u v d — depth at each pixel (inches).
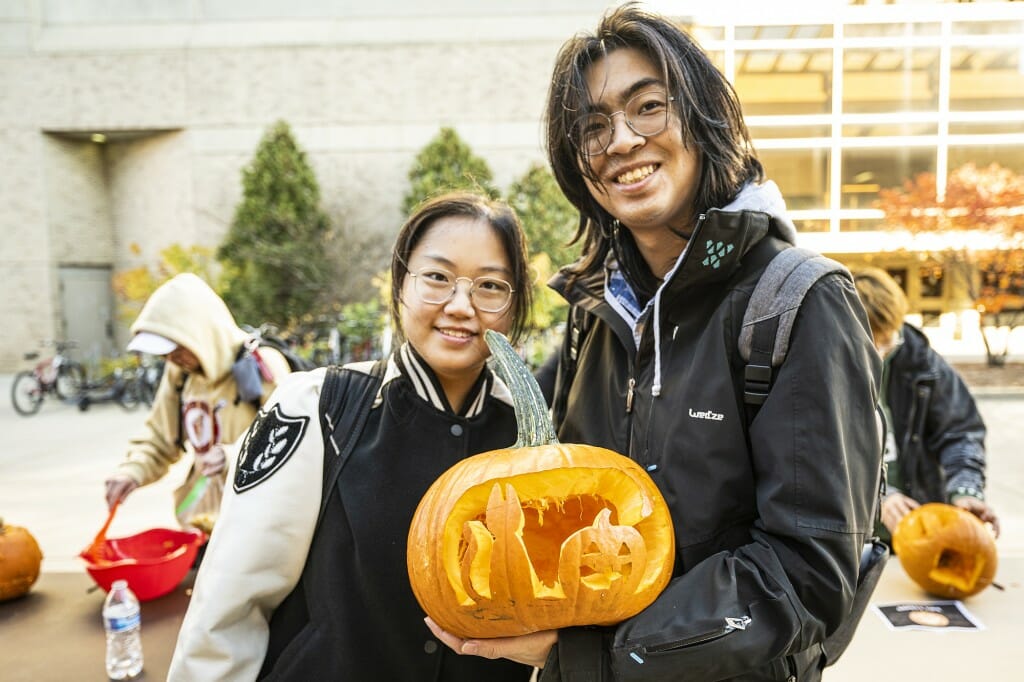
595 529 36.4
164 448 95.2
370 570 44.9
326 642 44.8
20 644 65.5
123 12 541.3
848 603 36.9
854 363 38.9
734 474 40.4
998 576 82.6
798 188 368.2
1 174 536.7
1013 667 62.1
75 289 559.8
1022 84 343.0
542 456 39.8
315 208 508.1
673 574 41.4
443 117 526.3
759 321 40.3
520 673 49.1
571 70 46.2
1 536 75.9
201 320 88.8
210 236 540.1
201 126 535.2
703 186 45.5
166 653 63.3
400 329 51.4
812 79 346.6
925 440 89.7
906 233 380.2
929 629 69.3
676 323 44.5
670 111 43.5
